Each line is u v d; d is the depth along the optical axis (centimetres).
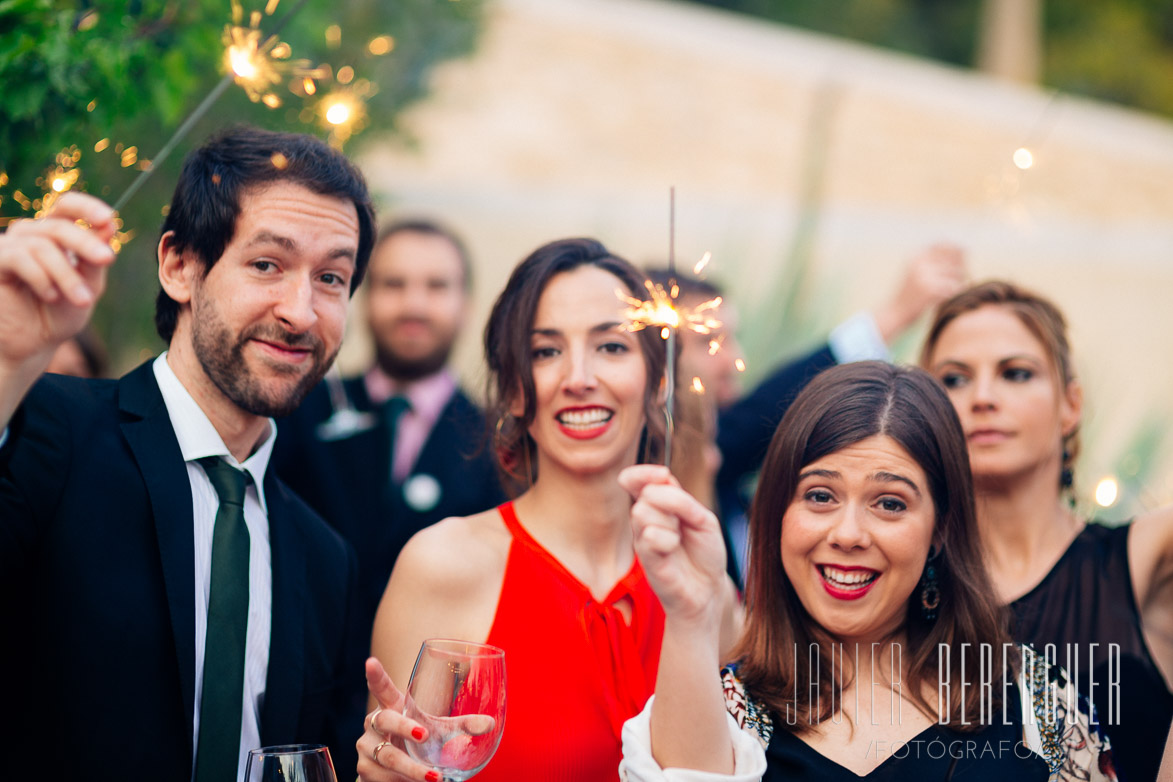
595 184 730
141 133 340
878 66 789
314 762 185
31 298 168
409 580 250
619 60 764
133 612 209
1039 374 286
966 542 230
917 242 729
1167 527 275
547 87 747
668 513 184
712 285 414
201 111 213
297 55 344
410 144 499
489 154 731
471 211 706
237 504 224
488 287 689
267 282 218
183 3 279
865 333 376
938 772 214
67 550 207
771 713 223
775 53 785
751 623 236
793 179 753
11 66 245
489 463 385
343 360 567
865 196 753
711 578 190
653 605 257
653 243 718
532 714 235
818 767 213
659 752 194
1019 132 767
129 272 436
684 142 764
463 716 189
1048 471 286
